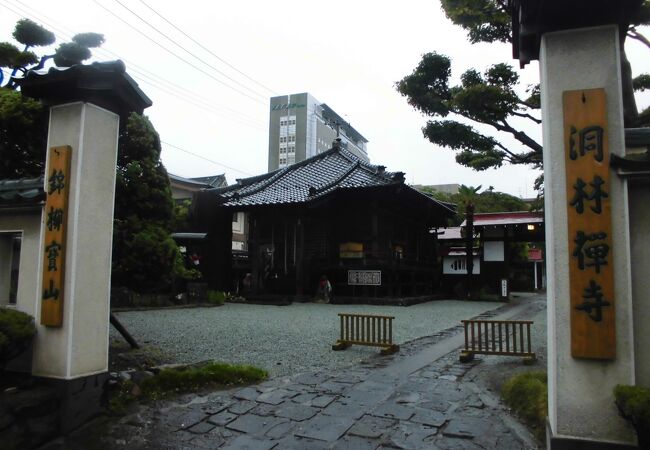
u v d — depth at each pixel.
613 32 3.64
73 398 4.76
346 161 24.39
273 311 15.91
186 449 4.40
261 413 5.24
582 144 3.57
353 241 20.22
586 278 3.47
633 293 3.52
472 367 7.33
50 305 4.79
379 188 19.06
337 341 8.88
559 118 3.71
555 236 3.64
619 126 3.55
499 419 4.94
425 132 9.14
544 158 3.91
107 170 5.33
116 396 5.41
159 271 8.95
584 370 3.49
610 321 3.39
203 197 21.19
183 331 10.59
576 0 3.59
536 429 4.52
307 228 21.03
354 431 4.70
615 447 3.34
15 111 6.53
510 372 6.84
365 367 7.34
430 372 6.98
